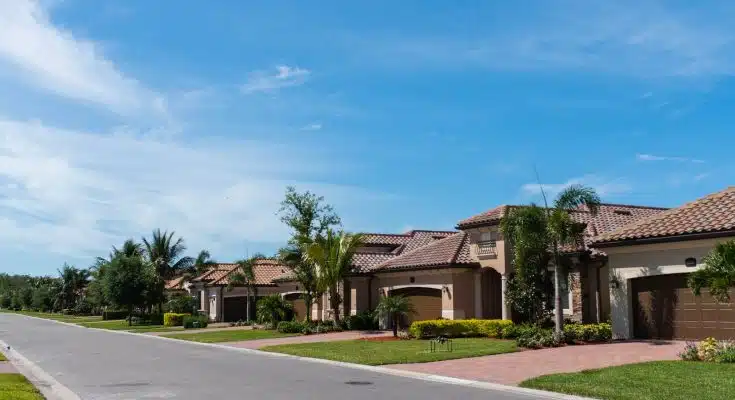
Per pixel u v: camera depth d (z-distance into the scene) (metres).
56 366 21.25
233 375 17.92
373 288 39.03
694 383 13.81
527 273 26.47
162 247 63.59
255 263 54.41
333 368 19.78
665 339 23.16
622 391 13.28
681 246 22.47
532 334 24.16
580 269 28.53
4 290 156.88
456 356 21.02
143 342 34.22
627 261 24.39
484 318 32.53
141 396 14.12
